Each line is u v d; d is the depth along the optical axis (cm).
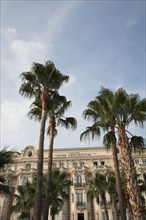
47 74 2077
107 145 1978
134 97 1820
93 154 5625
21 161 5444
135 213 1312
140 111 1769
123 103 1800
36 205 1459
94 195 3519
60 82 2166
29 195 2969
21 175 5025
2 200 4578
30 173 5047
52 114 2261
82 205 4509
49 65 2106
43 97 2008
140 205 1334
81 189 4750
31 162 5431
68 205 4591
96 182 3562
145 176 4859
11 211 3198
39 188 1529
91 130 2022
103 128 1975
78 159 5472
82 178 4928
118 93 1820
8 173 5041
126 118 1789
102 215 4388
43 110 1923
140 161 5288
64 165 5391
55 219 4338
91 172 5088
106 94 1944
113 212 4375
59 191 3073
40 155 1667
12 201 4644
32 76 2081
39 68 2061
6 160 1641
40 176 1578
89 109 2064
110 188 3369
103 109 1884
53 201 2966
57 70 2131
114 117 1823
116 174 1778
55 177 3177
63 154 5644
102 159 5450
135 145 1836
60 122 2392
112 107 1784
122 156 1606
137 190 1392
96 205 4544
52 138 2119
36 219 1405
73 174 4981
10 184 4934
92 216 4431
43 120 1856
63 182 3216
